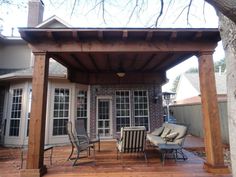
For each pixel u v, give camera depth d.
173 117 14.23
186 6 3.80
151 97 8.77
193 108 11.00
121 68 7.46
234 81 1.47
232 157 1.49
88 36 4.20
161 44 4.34
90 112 8.45
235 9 1.22
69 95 8.06
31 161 3.82
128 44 4.30
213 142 4.05
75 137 5.24
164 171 4.05
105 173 3.96
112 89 8.70
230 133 1.52
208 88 4.26
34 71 4.16
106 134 8.47
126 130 4.77
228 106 1.54
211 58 4.36
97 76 8.28
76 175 3.84
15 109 7.86
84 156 5.49
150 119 8.61
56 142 7.56
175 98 24.91
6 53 9.52
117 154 5.66
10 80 8.02
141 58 5.90
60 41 4.25
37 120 4.00
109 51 4.26
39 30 3.92
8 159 5.37
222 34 1.61
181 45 4.35
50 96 7.68
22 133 7.50
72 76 7.33
